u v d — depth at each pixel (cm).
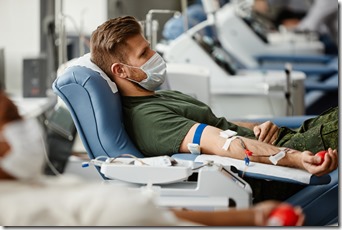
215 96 558
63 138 458
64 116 468
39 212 183
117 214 182
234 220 215
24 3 548
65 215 182
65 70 323
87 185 190
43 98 504
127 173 264
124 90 329
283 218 204
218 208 248
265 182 313
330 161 279
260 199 314
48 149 449
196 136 304
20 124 188
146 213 184
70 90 312
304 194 302
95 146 315
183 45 559
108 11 632
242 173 286
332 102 696
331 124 314
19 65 546
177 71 457
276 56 751
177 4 762
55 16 518
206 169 261
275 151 292
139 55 324
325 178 282
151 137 312
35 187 188
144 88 330
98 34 328
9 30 548
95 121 312
